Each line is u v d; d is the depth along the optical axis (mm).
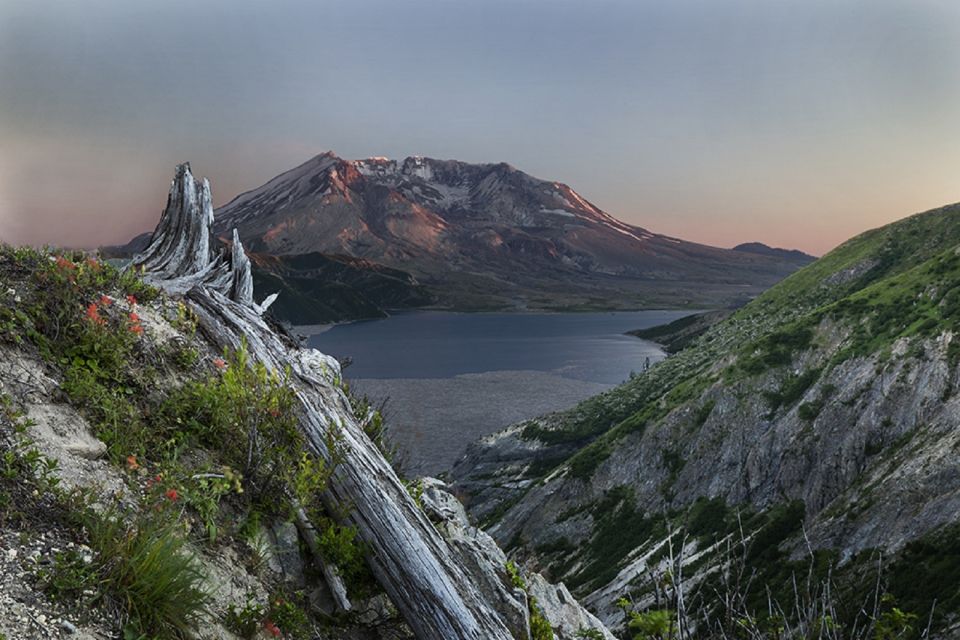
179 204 11938
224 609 5348
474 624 6543
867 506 101250
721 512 124812
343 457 7141
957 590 78438
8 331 6277
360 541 6914
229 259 12047
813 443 124812
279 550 6477
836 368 137375
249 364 7707
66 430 5793
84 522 4961
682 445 143250
